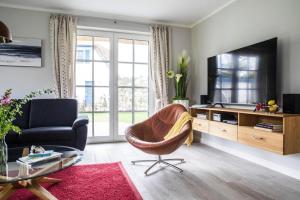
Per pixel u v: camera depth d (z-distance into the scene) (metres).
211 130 3.22
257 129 2.41
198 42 4.35
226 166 2.79
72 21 3.77
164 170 2.64
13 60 3.59
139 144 2.44
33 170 1.72
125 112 4.27
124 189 2.09
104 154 3.32
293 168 2.44
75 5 3.60
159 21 4.34
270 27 2.73
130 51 4.29
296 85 2.40
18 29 3.62
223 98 3.32
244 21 3.16
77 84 4.00
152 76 4.29
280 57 2.59
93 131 4.09
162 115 3.13
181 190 2.11
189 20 4.30
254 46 2.74
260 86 2.64
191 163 2.90
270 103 2.37
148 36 4.39
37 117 3.43
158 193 2.04
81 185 2.17
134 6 3.64
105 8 3.71
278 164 2.62
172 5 3.60
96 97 4.11
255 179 2.38
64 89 3.73
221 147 3.61
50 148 2.27
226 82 3.25
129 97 4.29
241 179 2.38
